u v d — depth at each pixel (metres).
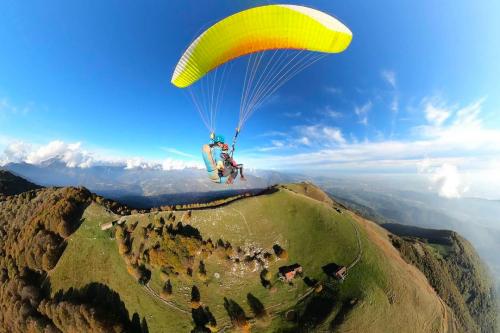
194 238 49.62
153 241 51.66
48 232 61.59
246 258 48.47
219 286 44.88
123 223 57.94
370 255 51.81
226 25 13.87
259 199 59.50
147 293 45.97
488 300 113.62
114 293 48.12
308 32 12.35
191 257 47.59
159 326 42.16
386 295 45.50
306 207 58.66
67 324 45.72
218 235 52.06
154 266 48.03
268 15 12.79
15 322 52.00
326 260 48.97
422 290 54.91
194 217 55.12
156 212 58.19
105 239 56.44
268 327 39.97
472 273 118.81
